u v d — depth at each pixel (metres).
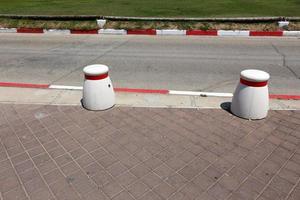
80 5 16.45
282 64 8.73
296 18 12.45
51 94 6.45
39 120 5.23
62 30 13.00
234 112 5.41
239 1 17.00
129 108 5.69
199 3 16.58
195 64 8.80
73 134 4.79
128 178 3.81
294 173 3.90
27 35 12.82
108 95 5.54
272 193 3.57
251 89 5.06
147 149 4.40
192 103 5.97
